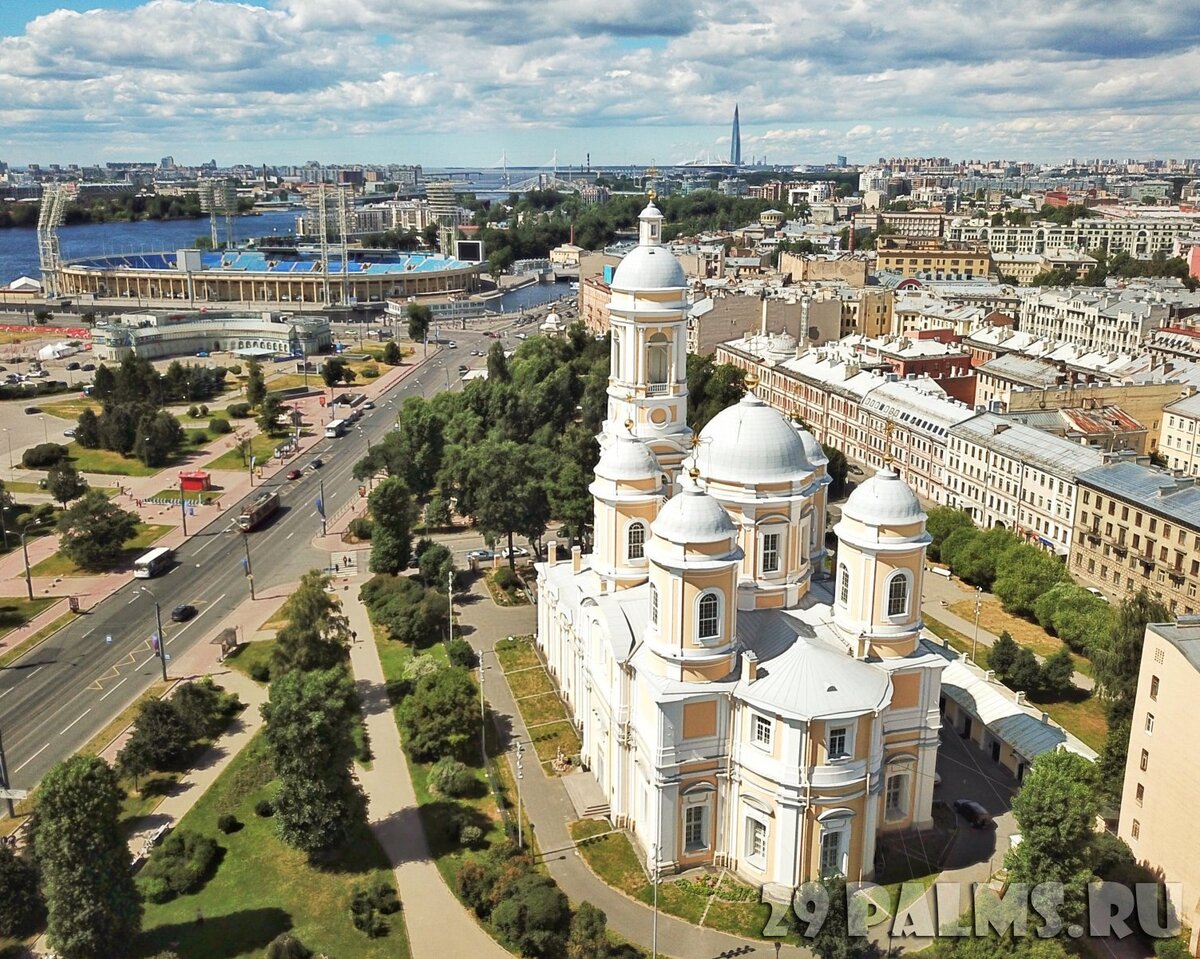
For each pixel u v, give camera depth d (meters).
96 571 154.62
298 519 179.25
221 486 198.12
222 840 88.31
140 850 86.69
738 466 89.69
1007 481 165.38
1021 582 134.62
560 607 110.38
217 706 109.75
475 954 74.06
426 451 176.50
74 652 126.94
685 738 79.38
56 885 69.81
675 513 77.44
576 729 105.38
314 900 80.25
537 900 74.31
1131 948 73.56
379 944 75.19
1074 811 71.00
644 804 83.81
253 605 141.38
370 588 139.00
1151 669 79.12
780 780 75.94
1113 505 142.25
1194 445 181.75
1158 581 135.12
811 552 104.75
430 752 100.00
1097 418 173.12
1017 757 94.56
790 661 78.06
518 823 88.75
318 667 112.62
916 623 83.19
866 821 78.31
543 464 154.88
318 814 82.56
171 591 147.00
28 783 98.19
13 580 151.12
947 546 151.25
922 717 83.75
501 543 163.62
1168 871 77.00
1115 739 87.00
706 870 82.19
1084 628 123.12
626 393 107.12
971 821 87.19
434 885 81.88
